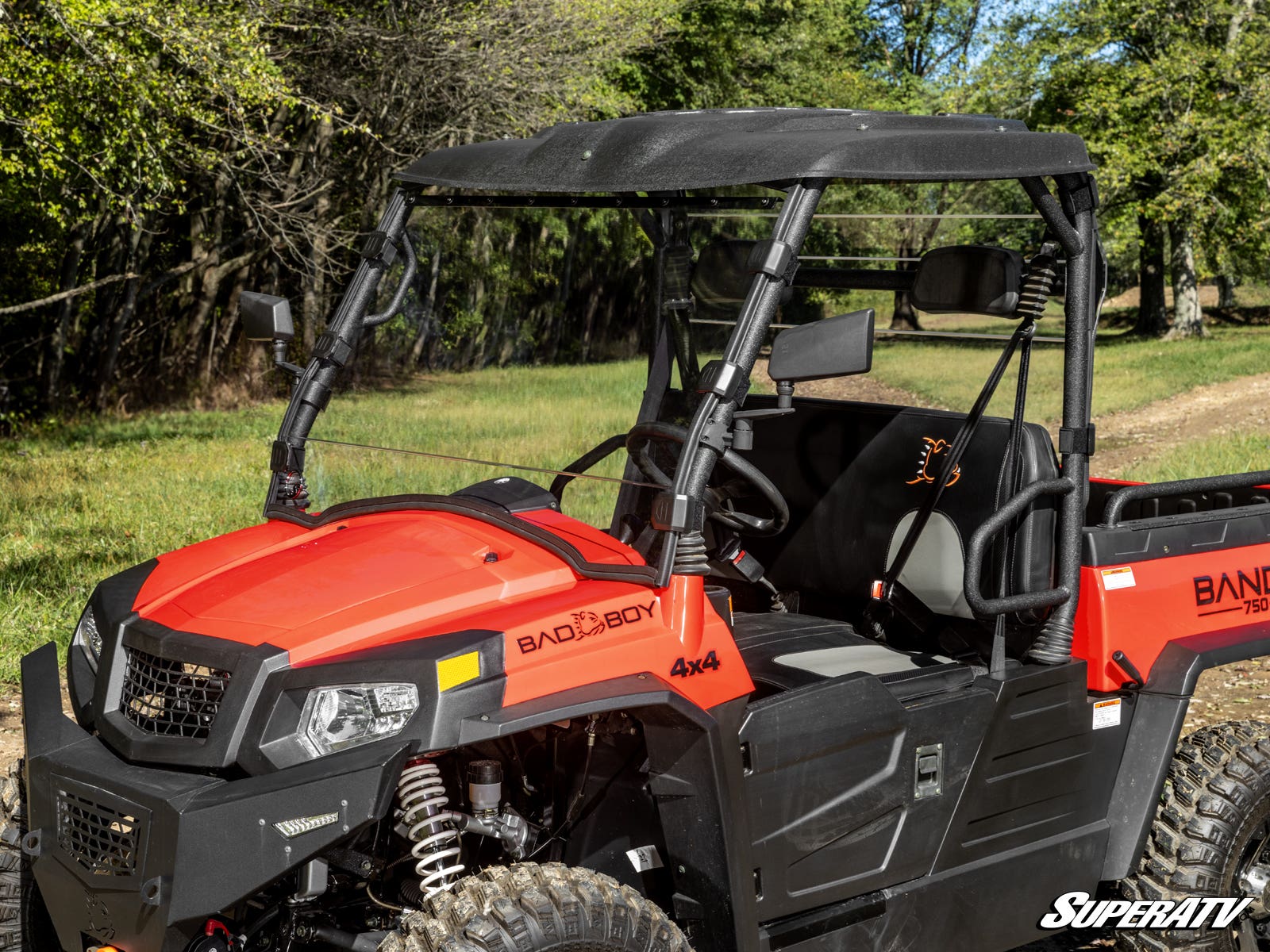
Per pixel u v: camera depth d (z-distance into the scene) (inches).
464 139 555.8
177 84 455.2
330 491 117.1
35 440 542.0
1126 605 120.6
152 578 105.2
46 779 90.7
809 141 94.3
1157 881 119.9
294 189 570.6
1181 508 164.4
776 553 138.9
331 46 539.2
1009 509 112.2
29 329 730.2
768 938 97.3
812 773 98.8
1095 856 120.3
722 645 94.7
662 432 102.0
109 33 424.2
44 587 257.3
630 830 101.1
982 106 1094.4
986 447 119.5
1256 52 976.3
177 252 755.4
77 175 518.3
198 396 487.5
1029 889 115.1
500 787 93.4
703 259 110.5
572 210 111.7
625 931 85.3
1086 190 113.0
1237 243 1104.2
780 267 91.7
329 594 93.3
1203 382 757.3
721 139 98.8
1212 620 127.6
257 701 85.4
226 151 598.2
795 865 98.7
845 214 128.6
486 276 113.9
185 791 82.9
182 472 336.8
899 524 126.6
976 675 113.7
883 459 128.3
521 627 87.0
